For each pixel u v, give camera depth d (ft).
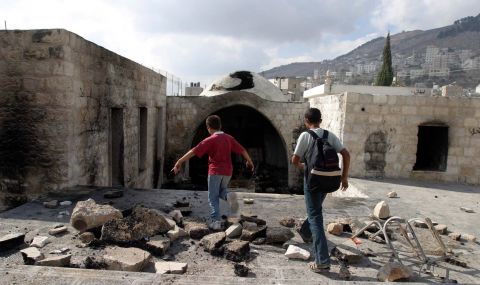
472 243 16.48
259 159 65.98
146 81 39.37
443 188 30.14
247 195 23.43
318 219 12.55
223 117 64.95
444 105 32.78
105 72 27.73
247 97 52.08
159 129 48.24
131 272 10.96
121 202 20.57
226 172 16.85
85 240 14.03
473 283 12.31
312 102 48.47
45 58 21.80
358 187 29.63
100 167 27.55
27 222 16.42
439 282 12.16
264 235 15.74
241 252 13.37
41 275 10.55
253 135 66.13
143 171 39.22
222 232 14.85
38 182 22.61
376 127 33.35
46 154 22.39
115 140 31.89
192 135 52.60
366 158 33.71
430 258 14.33
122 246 13.71
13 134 22.41
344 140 33.58
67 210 18.39
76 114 23.38
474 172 32.94
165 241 13.84
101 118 27.43
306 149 12.72
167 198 21.88
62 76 21.89
